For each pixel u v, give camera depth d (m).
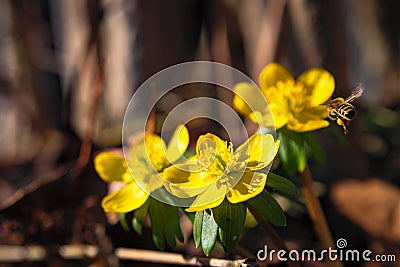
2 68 0.56
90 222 0.44
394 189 0.46
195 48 0.51
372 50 0.68
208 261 0.35
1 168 0.55
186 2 0.51
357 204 0.46
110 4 0.49
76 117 0.51
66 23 0.53
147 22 0.50
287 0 0.47
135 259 0.40
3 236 0.44
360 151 0.48
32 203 0.44
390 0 0.65
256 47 0.50
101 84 0.46
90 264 0.42
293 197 0.46
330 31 0.47
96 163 0.34
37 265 0.42
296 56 0.48
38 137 0.54
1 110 0.66
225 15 0.51
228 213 0.31
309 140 0.35
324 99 0.35
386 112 0.59
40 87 0.54
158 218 0.33
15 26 0.54
